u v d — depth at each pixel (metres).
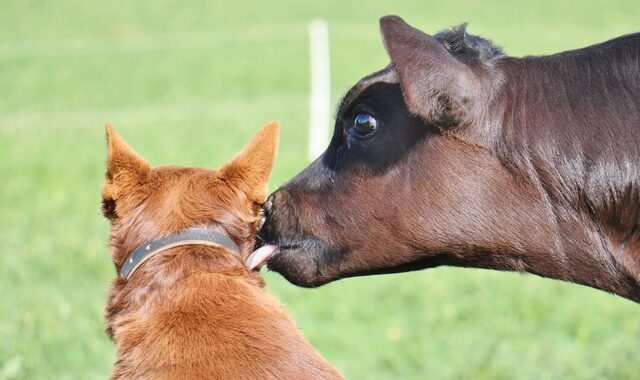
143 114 25.20
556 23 39.31
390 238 5.69
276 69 31.89
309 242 5.86
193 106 26.25
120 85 29.59
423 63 5.11
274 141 5.75
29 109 25.98
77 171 18.47
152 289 5.37
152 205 5.59
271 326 5.21
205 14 43.44
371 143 5.68
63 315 10.30
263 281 5.71
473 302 11.34
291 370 5.00
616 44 5.52
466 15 41.53
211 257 5.47
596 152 5.32
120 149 5.67
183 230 5.51
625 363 9.46
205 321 5.18
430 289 11.71
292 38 37.81
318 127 19.95
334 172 5.82
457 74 5.30
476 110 5.45
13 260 12.34
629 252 5.36
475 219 5.52
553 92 5.48
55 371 9.12
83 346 9.65
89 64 33.12
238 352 5.04
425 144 5.57
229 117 24.70
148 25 40.81
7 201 15.94
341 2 46.03
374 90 5.71
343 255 5.80
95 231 13.96
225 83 29.80
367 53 33.72
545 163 5.39
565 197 5.39
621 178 5.27
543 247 5.49
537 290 11.83
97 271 12.20
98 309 10.55
